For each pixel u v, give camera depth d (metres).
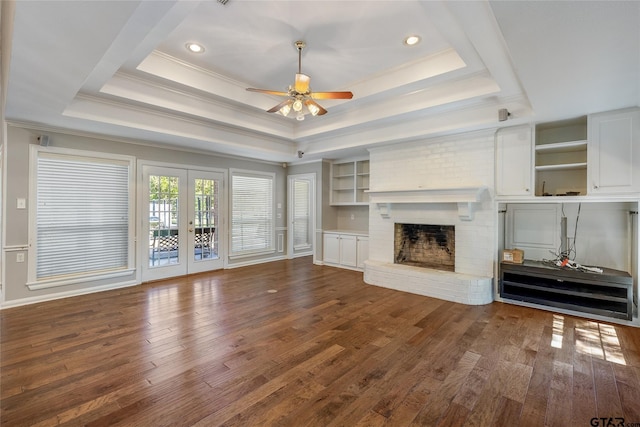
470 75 3.44
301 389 2.19
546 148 3.83
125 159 4.87
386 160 5.23
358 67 3.58
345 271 6.14
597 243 3.86
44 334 3.09
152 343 2.89
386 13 2.56
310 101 3.28
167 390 2.17
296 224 7.85
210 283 5.13
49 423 1.84
